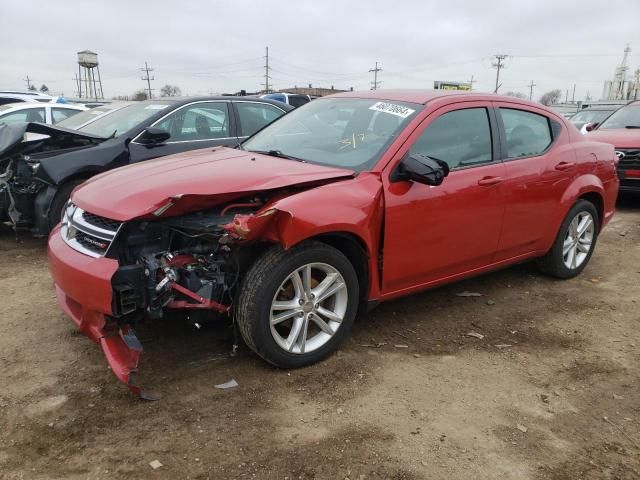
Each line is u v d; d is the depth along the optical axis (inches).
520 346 157.6
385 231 143.0
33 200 228.2
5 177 224.5
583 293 201.3
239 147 181.9
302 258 129.7
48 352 142.9
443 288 200.1
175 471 101.3
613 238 284.4
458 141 163.5
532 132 189.2
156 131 239.1
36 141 226.2
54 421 114.3
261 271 126.9
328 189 134.3
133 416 116.9
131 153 238.7
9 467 100.8
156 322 158.6
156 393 125.4
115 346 121.9
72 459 103.5
